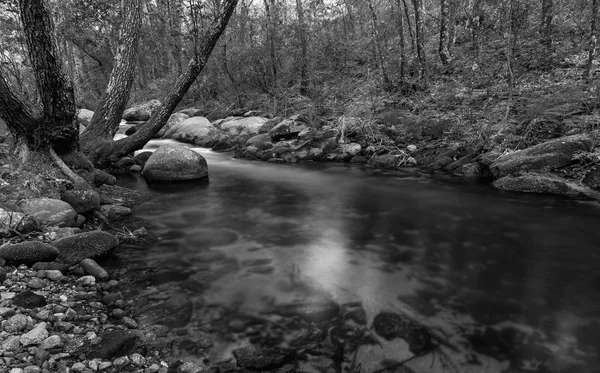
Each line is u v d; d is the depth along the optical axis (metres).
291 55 15.81
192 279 4.14
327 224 5.94
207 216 6.32
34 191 5.27
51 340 2.69
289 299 3.77
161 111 8.69
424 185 8.00
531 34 11.58
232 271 4.36
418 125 10.26
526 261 4.57
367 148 10.42
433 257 4.71
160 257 4.69
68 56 14.09
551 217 5.92
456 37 15.07
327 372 2.81
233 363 2.87
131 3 8.29
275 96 15.01
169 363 2.81
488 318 3.45
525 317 3.46
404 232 5.56
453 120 9.86
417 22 12.00
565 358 2.95
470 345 3.09
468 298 3.78
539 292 3.88
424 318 3.46
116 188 7.61
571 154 7.07
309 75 14.82
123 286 3.94
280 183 8.58
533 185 6.97
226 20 8.40
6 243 4.07
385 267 4.46
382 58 13.21
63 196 5.49
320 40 15.62
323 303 3.70
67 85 5.94
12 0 7.54
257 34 16.66
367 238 5.35
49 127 6.09
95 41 20.77
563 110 7.85
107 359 2.68
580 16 11.43
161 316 3.43
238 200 7.27
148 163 8.62
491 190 7.36
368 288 3.99
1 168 5.52
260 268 4.44
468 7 12.95
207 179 8.94
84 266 4.02
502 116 9.02
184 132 14.18
